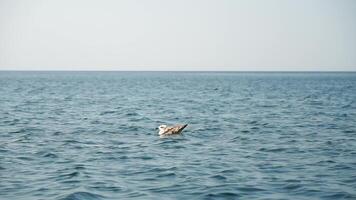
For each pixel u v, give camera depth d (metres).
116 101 66.38
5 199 16.11
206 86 127.12
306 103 62.47
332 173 20.02
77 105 58.84
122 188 17.62
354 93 88.62
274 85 135.00
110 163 22.27
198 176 19.53
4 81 160.62
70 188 17.53
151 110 51.56
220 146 27.19
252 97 76.38
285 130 34.50
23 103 61.38
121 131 33.94
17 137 30.66
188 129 34.84
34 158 23.39
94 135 31.84
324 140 29.38
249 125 37.59
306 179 18.92
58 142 28.59
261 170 20.67
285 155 24.27
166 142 28.67
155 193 16.95
